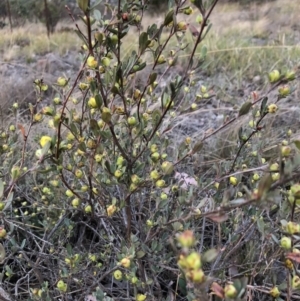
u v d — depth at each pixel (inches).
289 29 288.7
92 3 43.1
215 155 105.4
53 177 74.3
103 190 59.9
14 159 83.0
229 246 60.0
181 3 47.3
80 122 56.4
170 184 69.6
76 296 63.6
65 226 72.4
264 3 444.8
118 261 53.0
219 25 328.2
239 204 35.6
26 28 366.3
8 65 207.6
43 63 208.5
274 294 44.6
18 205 85.2
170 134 115.3
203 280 29.6
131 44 199.9
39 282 63.6
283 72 46.1
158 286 60.1
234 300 33.3
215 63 188.5
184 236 29.5
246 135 58.7
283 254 46.1
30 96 154.0
